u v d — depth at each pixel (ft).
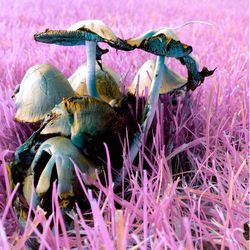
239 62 3.06
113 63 2.94
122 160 2.17
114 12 5.79
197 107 2.48
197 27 4.69
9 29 4.17
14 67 2.84
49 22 4.78
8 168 2.07
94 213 1.82
